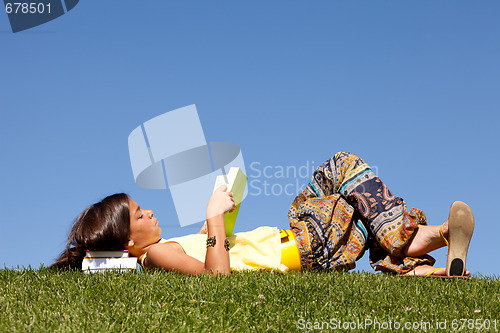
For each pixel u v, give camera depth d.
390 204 3.59
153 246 3.40
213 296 2.64
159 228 3.55
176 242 3.48
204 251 3.51
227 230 3.65
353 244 3.67
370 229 3.63
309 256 3.55
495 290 3.03
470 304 2.68
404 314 2.47
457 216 3.41
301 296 2.73
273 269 3.48
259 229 3.71
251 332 2.18
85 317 2.29
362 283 3.12
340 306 2.60
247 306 2.51
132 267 3.29
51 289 2.83
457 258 3.44
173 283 2.87
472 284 3.19
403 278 3.35
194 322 2.27
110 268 3.28
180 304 2.52
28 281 3.03
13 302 2.55
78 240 3.33
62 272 3.28
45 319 2.25
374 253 3.75
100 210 3.36
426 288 3.04
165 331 2.13
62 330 2.07
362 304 2.66
